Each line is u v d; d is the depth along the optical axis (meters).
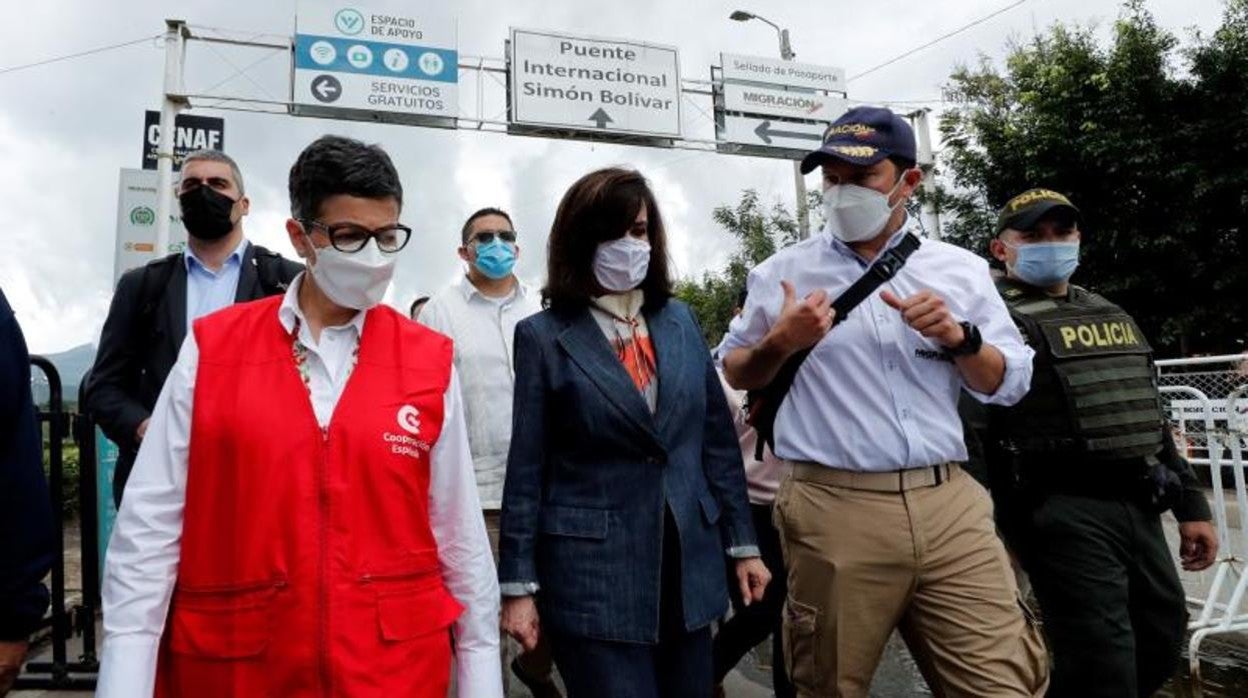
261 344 1.48
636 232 2.09
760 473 3.12
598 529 1.93
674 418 2.01
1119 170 10.31
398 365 1.54
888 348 2.11
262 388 1.43
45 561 1.62
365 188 1.47
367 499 1.42
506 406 3.31
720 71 11.45
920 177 2.23
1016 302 2.82
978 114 12.00
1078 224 2.82
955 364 2.14
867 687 2.08
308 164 1.49
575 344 2.02
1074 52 10.87
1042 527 2.56
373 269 1.47
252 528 1.36
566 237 2.09
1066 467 2.56
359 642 1.37
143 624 1.36
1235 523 4.93
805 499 2.15
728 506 2.14
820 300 1.98
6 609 1.56
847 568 2.04
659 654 1.99
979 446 2.54
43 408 3.54
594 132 10.39
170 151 8.53
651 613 1.88
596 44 10.42
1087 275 11.02
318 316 1.55
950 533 2.04
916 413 2.08
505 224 3.44
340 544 1.38
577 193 2.08
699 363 2.15
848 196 2.14
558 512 1.98
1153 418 2.64
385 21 9.52
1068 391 2.56
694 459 2.05
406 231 1.54
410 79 9.57
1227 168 9.93
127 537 1.39
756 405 2.29
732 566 2.30
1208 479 5.71
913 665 3.86
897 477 2.05
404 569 1.45
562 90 10.20
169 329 2.55
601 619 1.88
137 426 2.42
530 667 3.01
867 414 2.08
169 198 8.31
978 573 2.03
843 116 2.25
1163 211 10.33
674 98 10.77
